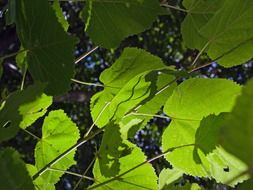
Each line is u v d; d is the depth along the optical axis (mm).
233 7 832
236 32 843
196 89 822
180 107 833
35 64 845
